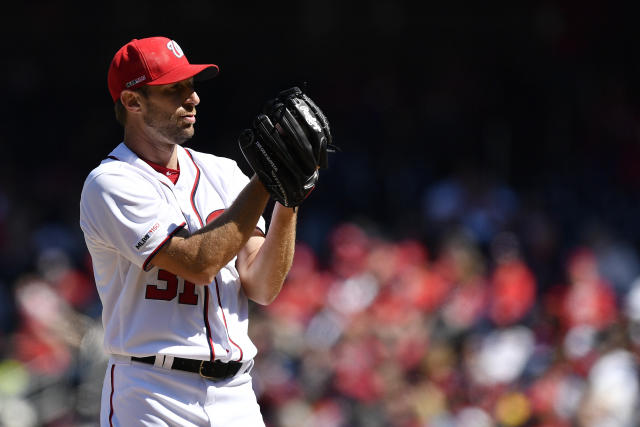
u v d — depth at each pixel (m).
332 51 65.25
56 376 28.95
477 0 64.25
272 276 11.14
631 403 24.06
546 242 42.66
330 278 39.41
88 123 61.84
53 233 49.47
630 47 60.59
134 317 10.70
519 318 32.00
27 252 48.44
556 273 40.25
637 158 52.66
